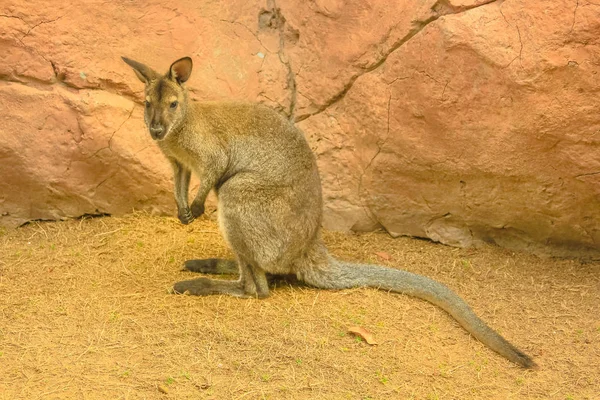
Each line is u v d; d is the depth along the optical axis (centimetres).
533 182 867
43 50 945
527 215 901
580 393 661
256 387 643
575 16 784
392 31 897
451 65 850
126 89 959
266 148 800
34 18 942
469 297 828
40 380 641
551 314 792
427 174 920
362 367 680
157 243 923
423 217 956
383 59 915
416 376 674
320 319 753
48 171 956
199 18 981
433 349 717
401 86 894
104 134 947
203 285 795
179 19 975
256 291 797
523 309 802
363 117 937
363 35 921
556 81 804
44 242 927
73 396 621
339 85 952
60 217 987
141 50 963
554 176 854
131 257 885
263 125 812
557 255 922
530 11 804
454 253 936
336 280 820
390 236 984
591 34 780
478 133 861
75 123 948
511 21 814
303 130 983
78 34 952
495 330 760
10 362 667
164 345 699
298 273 821
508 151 854
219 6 991
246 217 780
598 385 672
